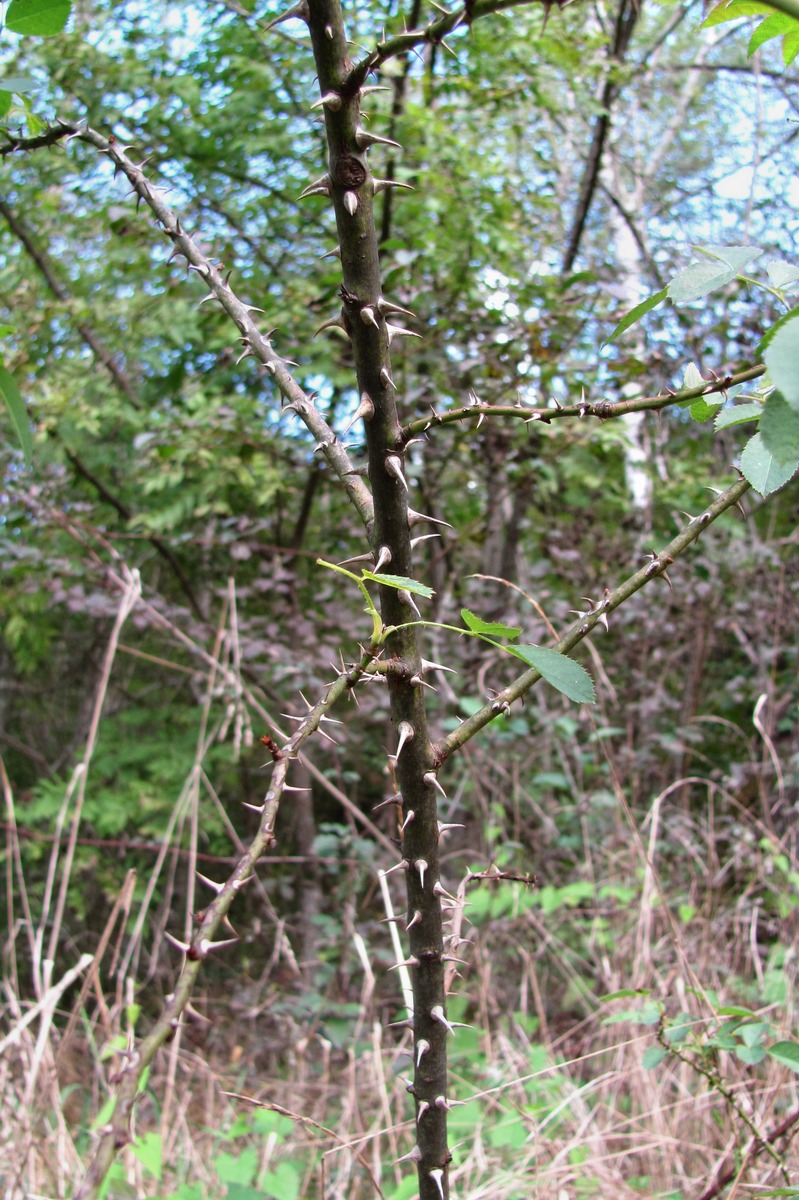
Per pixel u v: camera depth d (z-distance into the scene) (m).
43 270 4.70
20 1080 2.64
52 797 5.53
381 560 0.98
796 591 4.89
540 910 3.56
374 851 4.10
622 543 4.62
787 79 5.68
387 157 3.74
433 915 1.07
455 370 3.96
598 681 3.94
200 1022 4.11
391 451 0.97
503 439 3.98
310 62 4.46
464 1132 2.41
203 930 0.71
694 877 3.43
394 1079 2.85
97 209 4.70
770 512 5.80
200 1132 2.92
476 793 4.14
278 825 6.09
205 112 4.67
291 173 4.68
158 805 5.30
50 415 4.44
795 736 4.43
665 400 0.93
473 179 4.06
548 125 6.70
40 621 5.92
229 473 4.27
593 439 4.08
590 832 4.08
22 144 1.17
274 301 4.14
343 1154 2.37
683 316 4.17
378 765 5.25
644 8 5.38
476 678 4.26
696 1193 2.05
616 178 6.02
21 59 4.23
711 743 5.15
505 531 5.04
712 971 2.86
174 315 4.47
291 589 4.22
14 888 5.98
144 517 4.31
